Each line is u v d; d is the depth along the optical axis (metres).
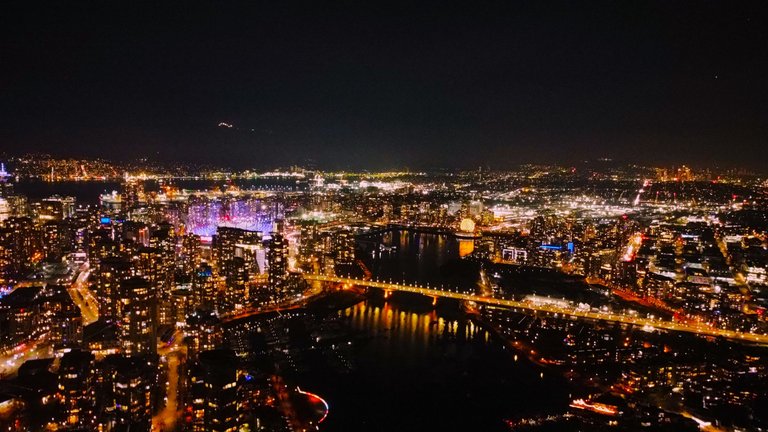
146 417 187.25
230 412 185.25
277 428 189.12
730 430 194.00
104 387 190.88
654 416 199.62
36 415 185.38
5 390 192.12
